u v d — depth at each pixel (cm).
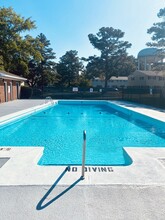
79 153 689
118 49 3912
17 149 555
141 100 2109
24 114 1307
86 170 415
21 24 3042
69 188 341
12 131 1029
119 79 6147
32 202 301
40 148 570
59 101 2450
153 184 357
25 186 345
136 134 982
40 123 1241
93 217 270
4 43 2944
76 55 5344
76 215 274
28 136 922
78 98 3061
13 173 396
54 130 1052
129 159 503
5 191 330
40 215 273
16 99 2473
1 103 1908
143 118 1273
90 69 4038
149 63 4497
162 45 2545
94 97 3186
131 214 277
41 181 363
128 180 371
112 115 1584
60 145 782
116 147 770
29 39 3162
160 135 964
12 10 2966
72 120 1355
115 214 277
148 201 307
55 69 4841
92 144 806
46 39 4353
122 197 317
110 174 396
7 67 3070
